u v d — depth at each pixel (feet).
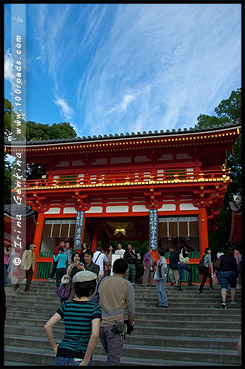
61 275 44.32
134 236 85.46
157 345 25.52
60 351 13.05
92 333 12.73
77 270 29.04
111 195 68.23
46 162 76.18
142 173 66.85
